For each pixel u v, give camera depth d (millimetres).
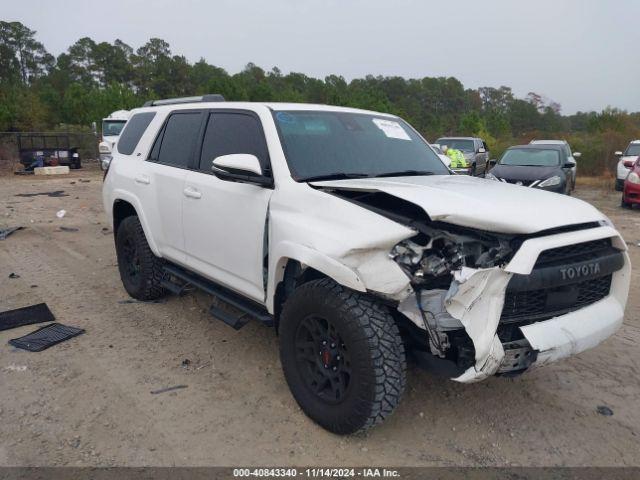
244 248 3695
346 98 61469
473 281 2613
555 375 3961
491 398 3615
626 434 3236
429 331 2781
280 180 3455
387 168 3904
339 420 3000
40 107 43469
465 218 2734
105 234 8930
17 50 110562
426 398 3592
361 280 2736
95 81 102000
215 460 2914
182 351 4254
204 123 4418
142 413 3350
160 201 4664
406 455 2990
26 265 6820
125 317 4957
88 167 26031
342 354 2979
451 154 15766
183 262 4512
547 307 2916
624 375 3975
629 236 9469
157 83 94062
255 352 4254
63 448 2980
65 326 4707
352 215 2941
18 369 3885
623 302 3270
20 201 13016
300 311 3139
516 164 13461
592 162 23719
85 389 3627
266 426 3234
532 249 2709
